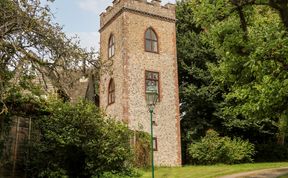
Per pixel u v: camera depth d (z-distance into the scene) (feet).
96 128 49.32
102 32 104.12
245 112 42.70
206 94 98.99
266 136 105.50
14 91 39.24
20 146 50.16
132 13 93.76
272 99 37.70
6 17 36.01
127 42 91.45
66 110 49.70
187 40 106.52
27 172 49.96
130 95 88.58
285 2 38.40
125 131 52.08
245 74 42.19
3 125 45.98
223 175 63.67
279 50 35.94
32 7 36.96
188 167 82.69
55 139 48.32
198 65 106.22
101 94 99.96
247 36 41.88
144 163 80.38
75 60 38.73
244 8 44.24
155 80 92.99
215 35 44.57
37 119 51.13
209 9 43.50
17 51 35.42
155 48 95.50
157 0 97.60
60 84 39.55
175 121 92.63
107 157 47.39
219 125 103.30
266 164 84.69
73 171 50.62
